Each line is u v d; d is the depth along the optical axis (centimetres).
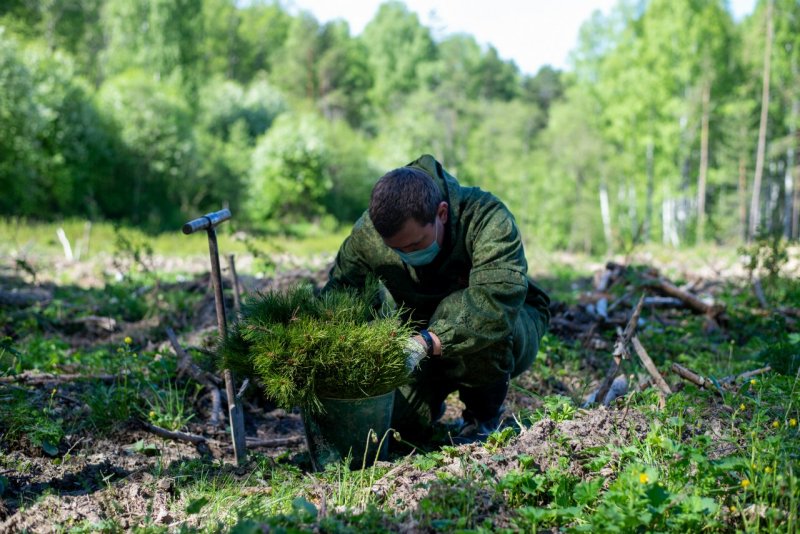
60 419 385
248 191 4456
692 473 291
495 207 337
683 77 4050
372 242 346
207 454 385
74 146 3428
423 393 374
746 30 4625
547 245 3347
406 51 9250
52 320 666
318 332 301
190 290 830
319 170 4650
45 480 334
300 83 8475
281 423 462
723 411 350
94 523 282
